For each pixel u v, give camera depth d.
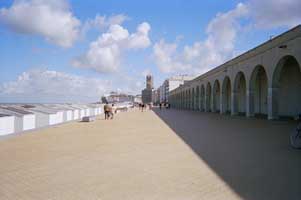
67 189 5.32
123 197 4.83
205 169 6.69
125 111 52.41
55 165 7.39
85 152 9.30
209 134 13.88
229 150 9.23
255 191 5.04
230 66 31.14
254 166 6.91
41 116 18.78
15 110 17.72
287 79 26.62
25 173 6.57
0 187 5.50
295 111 25.61
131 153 8.98
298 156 8.03
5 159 8.24
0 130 13.45
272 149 9.27
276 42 20.89
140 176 6.16
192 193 4.99
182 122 22.56
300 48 17.94
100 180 5.89
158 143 11.07
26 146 10.78
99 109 41.53
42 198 4.86
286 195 4.79
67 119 24.86
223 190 5.12
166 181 5.75
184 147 9.98
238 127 17.14
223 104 34.94
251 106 26.08
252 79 25.83
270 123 19.31
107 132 15.79
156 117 31.02
